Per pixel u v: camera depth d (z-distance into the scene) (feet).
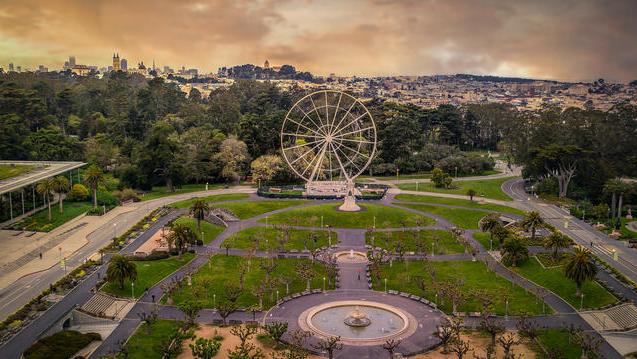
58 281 531.50
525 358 409.69
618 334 448.24
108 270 514.27
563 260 597.11
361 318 467.52
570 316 482.69
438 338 440.04
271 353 416.87
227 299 514.27
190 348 420.77
